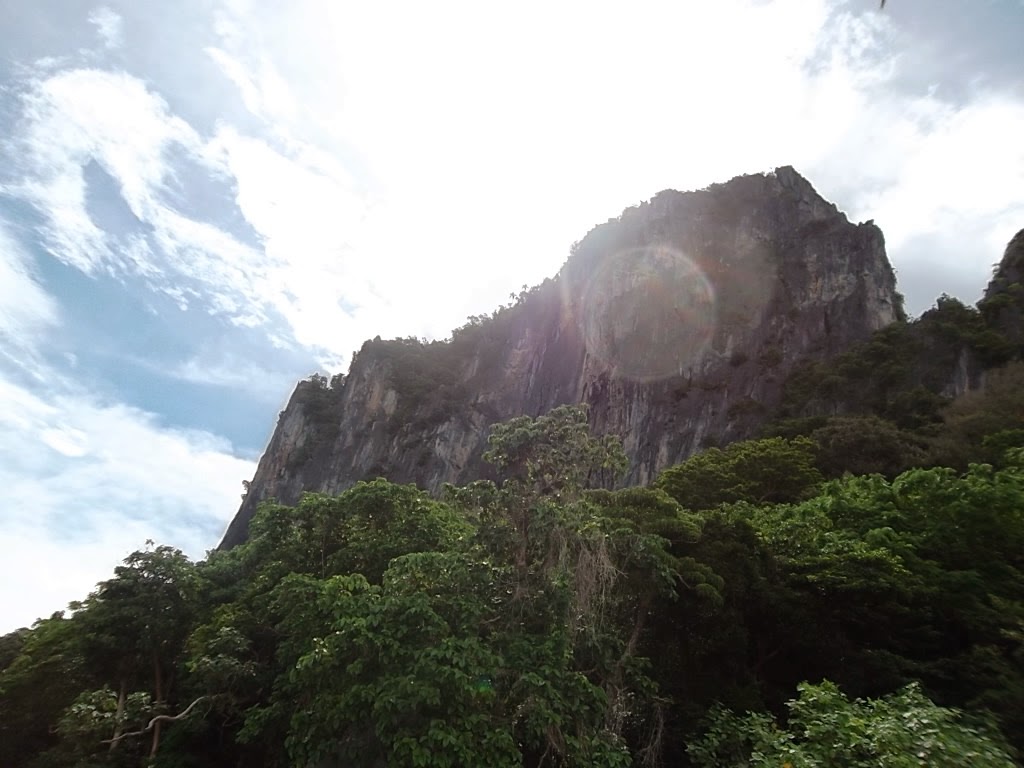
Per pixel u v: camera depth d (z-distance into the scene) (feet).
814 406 189.88
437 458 340.18
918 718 26.84
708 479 107.14
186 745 51.72
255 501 401.90
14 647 82.07
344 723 32.37
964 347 173.99
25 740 59.47
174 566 58.23
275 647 51.42
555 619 34.60
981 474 55.83
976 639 42.24
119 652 54.80
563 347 335.47
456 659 29.76
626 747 35.86
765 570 47.93
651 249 313.73
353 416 408.05
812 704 31.07
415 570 35.55
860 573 45.60
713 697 41.68
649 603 43.21
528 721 30.45
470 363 405.39
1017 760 28.17
